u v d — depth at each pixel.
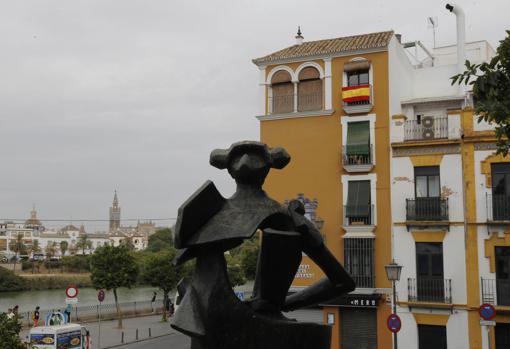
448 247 24.41
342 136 27.53
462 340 23.59
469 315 23.58
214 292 5.96
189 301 5.97
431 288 24.42
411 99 30.00
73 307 44.44
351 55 27.80
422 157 25.50
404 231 25.44
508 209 23.50
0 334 11.94
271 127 29.00
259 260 6.89
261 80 29.55
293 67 28.94
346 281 6.90
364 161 26.78
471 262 23.86
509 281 23.31
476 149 24.38
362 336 25.83
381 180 26.41
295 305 7.15
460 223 24.31
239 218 6.26
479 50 32.66
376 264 25.86
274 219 6.55
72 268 94.75
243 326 6.02
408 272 25.08
